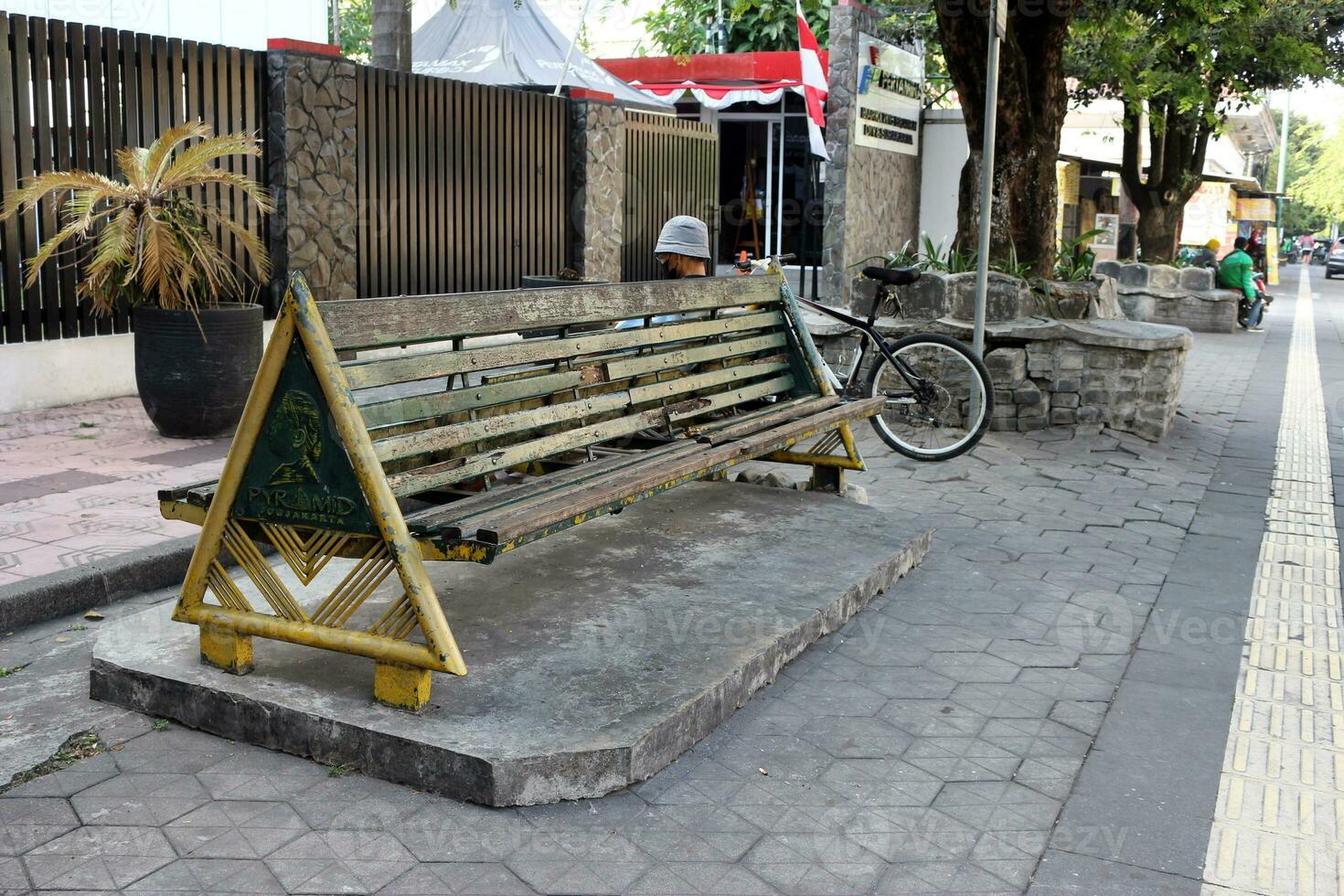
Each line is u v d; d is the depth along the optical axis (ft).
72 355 26.30
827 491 20.16
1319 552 19.45
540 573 15.05
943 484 23.26
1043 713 12.59
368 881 8.91
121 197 22.56
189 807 9.89
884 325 27.91
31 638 13.71
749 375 18.65
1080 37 53.36
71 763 10.65
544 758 10.04
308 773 10.55
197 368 22.25
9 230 24.71
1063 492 22.94
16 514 17.31
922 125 49.88
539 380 13.74
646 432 16.47
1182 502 22.53
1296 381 41.98
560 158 41.32
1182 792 10.91
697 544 16.56
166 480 19.53
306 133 30.53
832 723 12.08
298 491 10.99
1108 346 27.35
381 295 34.27
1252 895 9.22
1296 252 272.72
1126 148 68.90
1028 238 30.48
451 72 49.75
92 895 8.61
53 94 25.39
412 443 11.50
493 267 38.58
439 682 11.47
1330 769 11.50
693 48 72.33
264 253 24.52
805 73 47.96
